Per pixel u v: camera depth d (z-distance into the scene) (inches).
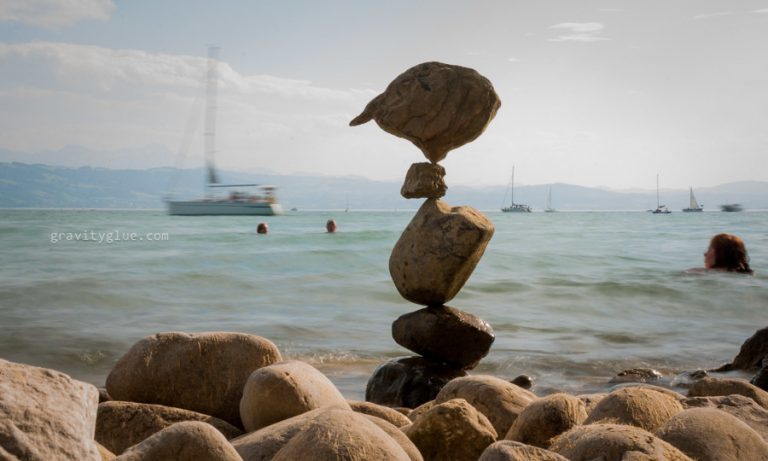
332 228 1444.4
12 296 521.0
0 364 112.9
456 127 254.4
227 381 201.2
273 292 577.3
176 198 3966.5
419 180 260.5
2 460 97.3
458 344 263.7
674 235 1571.1
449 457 145.1
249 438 143.0
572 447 117.0
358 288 599.5
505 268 762.8
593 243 1236.5
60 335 393.4
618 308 513.0
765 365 269.1
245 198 3558.1
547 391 286.7
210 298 543.8
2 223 2202.3
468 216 256.5
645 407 145.5
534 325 444.5
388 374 264.2
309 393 167.2
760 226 2299.5
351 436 110.5
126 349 367.6
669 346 385.1
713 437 121.3
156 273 672.4
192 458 116.0
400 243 263.3
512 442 109.5
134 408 182.4
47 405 107.0
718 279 627.2
